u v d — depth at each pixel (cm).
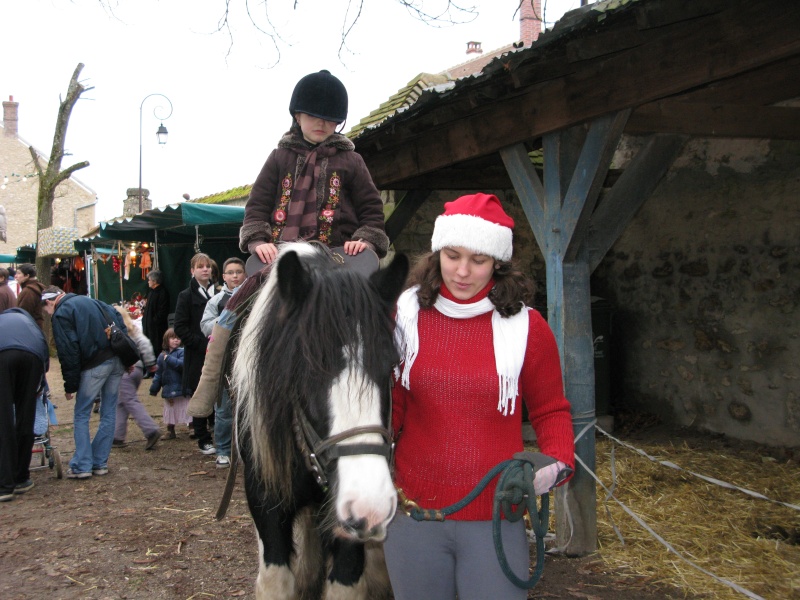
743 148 563
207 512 450
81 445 535
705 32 272
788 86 446
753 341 560
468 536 182
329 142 284
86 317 522
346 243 265
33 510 457
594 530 373
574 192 349
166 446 659
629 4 267
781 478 483
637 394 683
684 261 624
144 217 906
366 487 164
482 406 180
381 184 563
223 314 275
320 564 273
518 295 184
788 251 529
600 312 638
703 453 553
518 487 166
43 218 1384
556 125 351
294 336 185
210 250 1136
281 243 266
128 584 335
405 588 189
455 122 447
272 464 203
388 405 185
